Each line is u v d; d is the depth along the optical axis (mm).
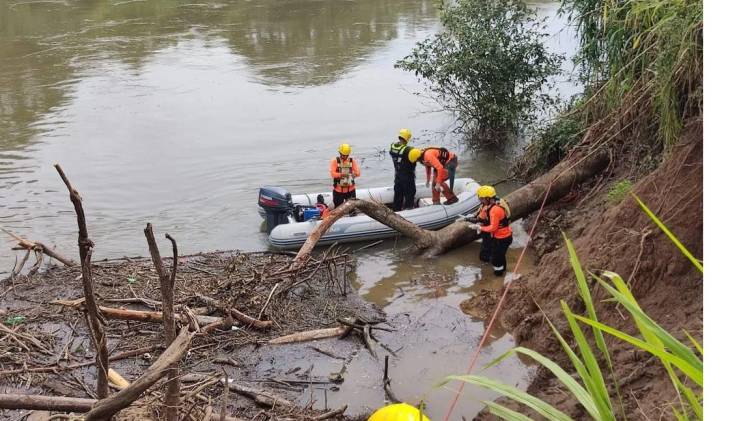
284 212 9641
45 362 6383
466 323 7320
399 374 6379
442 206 10039
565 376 1990
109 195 11328
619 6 8438
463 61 12875
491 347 6812
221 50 21531
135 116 15555
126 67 19578
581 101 10977
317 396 6039
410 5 27703
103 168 12508
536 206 9742
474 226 8523
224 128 14766
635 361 5355
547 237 9164
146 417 4625
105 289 7824
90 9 27609
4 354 6398
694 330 5215
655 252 6066
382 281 8461
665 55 6551
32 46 21875
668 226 6086
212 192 11492
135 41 22594
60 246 9500
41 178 12016
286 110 16016
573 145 10500
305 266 8047
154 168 12500
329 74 18906
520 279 7695
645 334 1853
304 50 21469
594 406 1927
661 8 7070
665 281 5930
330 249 8344
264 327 7055
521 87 13586
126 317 6645
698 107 6398
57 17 26188
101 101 16609
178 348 3691
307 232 9352
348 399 6004
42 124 14953
